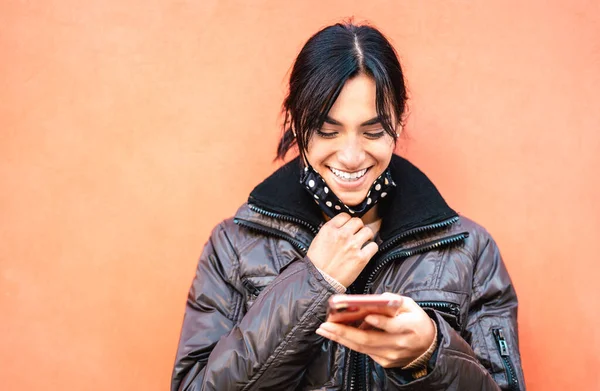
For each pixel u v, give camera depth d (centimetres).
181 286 192
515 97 190
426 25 191
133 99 191
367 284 153
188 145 192
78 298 192
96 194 192
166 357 192
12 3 191
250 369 134
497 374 151
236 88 192
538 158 190
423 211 153
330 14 191
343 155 137
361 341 122
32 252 192
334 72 133
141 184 192
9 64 191
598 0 189
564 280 190
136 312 192
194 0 191
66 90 191
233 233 162
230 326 153
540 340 190
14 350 191
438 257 154
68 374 192
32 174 192
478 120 191
